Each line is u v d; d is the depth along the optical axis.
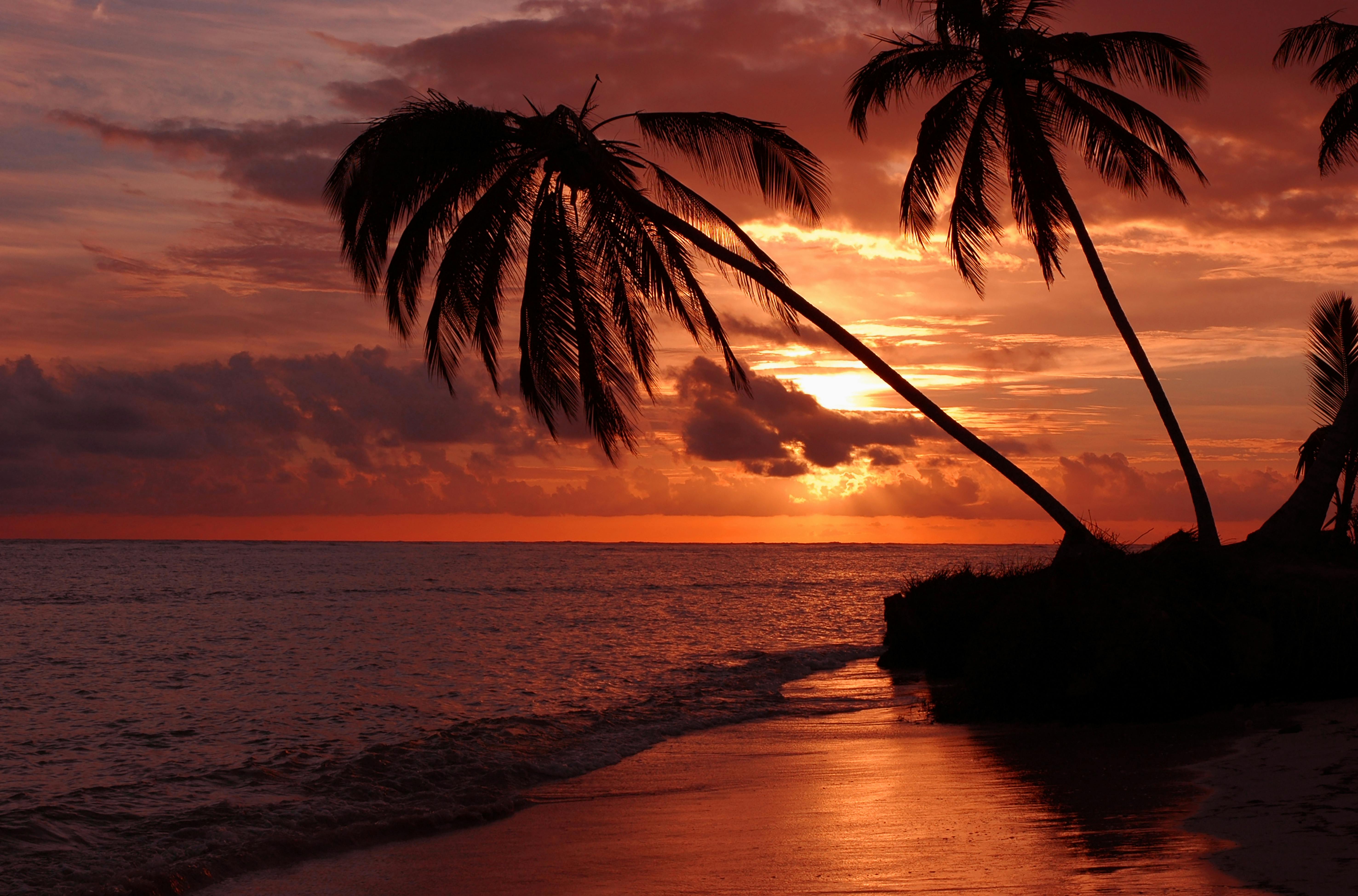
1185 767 7.80
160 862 7.05
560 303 15.72
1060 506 15.54
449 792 8.88
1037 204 18.72
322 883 6.20
